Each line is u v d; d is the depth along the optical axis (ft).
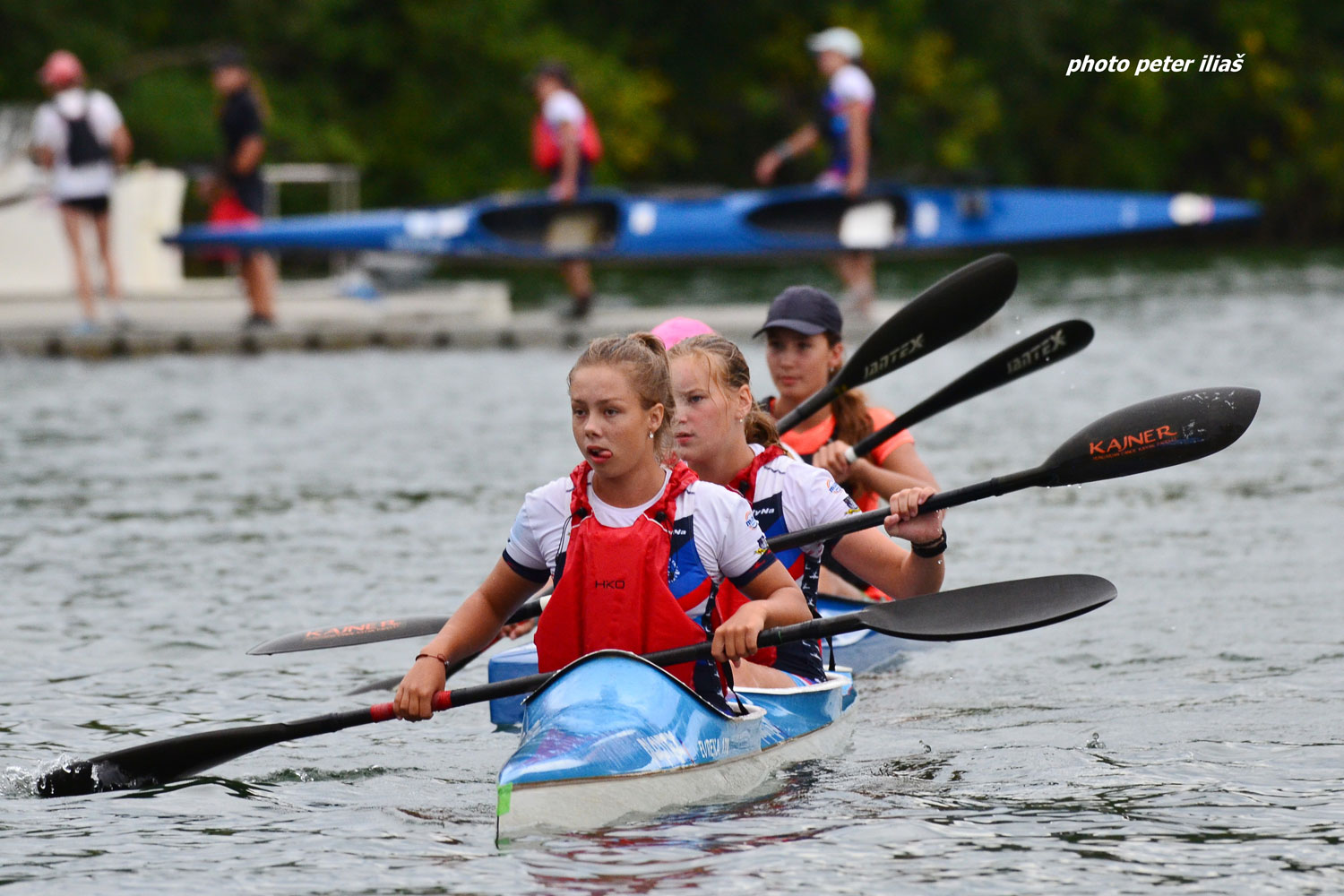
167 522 92.99
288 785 50.42
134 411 139.23
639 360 48.98
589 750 45.19
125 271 237.25
